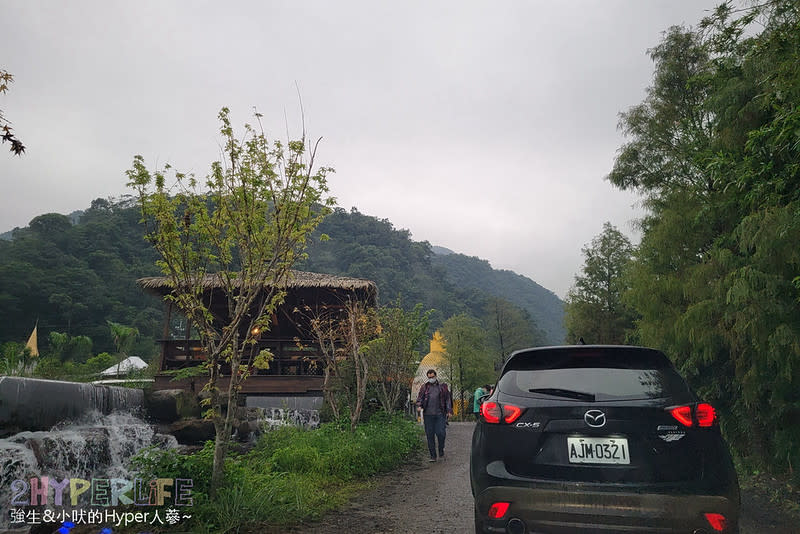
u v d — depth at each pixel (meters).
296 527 4.96
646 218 11.82
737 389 7.92
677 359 9.14
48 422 9.02
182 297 5.51
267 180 5.59
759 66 6.50
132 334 38.03
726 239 8.09
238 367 5.41
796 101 5.04
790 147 5.11
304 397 15.85
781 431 6.69
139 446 9.92
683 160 10.48
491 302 73.38
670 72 11.05
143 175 5.37
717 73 7.52
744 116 6.88
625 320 34.00
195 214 5.51
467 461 10.45
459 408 53.56
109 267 141.50
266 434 10.05
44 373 18.80
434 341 59.44
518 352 3.65
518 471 3.22
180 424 11.78
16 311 111.25
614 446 3.09
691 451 3.03
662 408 3.11
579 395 3.25
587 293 36.03
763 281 6.20
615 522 2.93
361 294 17.03
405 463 10.29
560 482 3.06
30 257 131.38
